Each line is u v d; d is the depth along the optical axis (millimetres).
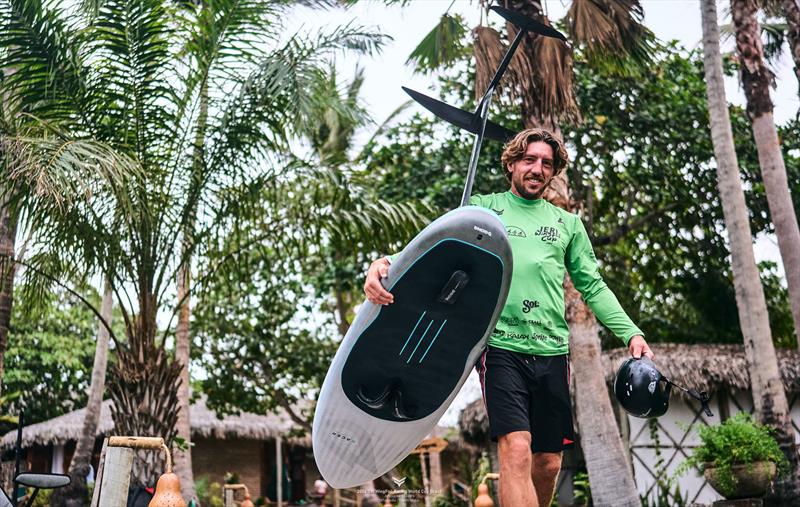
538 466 2713
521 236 2732
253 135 7105
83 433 12406
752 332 8852
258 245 7832
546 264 2709
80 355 20734
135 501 5977
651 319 15562
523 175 2783
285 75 6812
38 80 6648
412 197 12508
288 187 7543
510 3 8289
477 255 2434
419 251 2453
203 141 7117
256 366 16359
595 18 8555
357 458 2881
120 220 6695
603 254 15047
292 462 22000
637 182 13312
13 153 5805
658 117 12969
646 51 9297
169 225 7102
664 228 14141
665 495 11219
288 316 15836
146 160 7059
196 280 7410
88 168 5824
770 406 8609
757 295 8898
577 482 12164
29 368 20453
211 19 6832
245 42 7008
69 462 19531
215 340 15977
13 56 6453
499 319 2623
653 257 14961
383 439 2826
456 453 18812
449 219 2432
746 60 9281
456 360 2613
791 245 8695
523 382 2604
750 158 13656
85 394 21875
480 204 2838
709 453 8289
